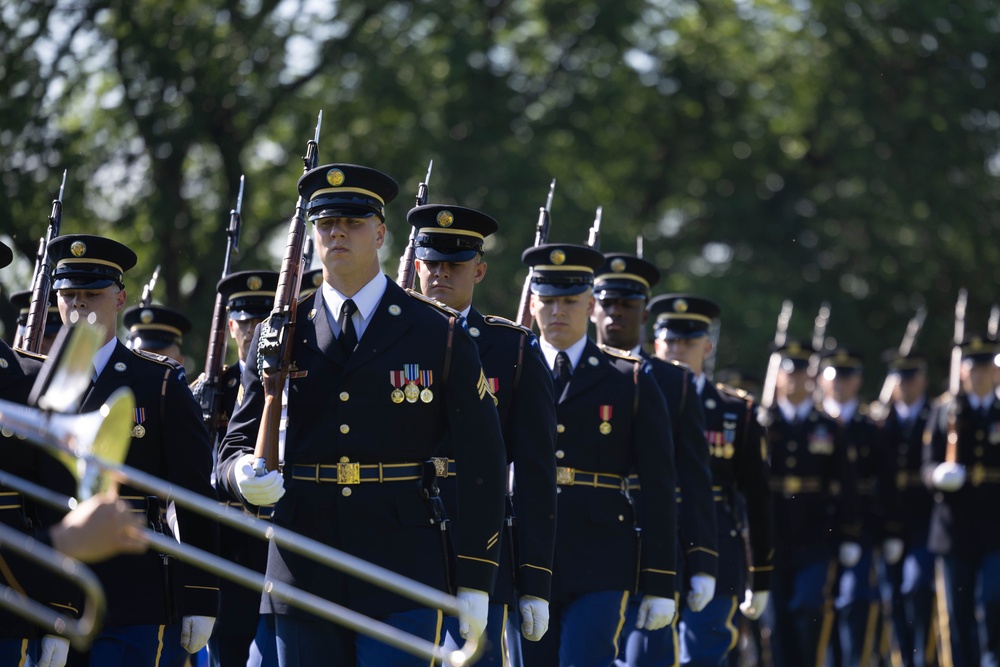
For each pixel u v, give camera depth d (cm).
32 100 5641
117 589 1928
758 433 2848
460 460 1681
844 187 7631
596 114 7225
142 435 1948
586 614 2236
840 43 7450
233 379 2428
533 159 6525
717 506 2805
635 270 2580
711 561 2464
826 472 3709
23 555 1811
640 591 2314
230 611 2244
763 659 3816
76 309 1997
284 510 1677
